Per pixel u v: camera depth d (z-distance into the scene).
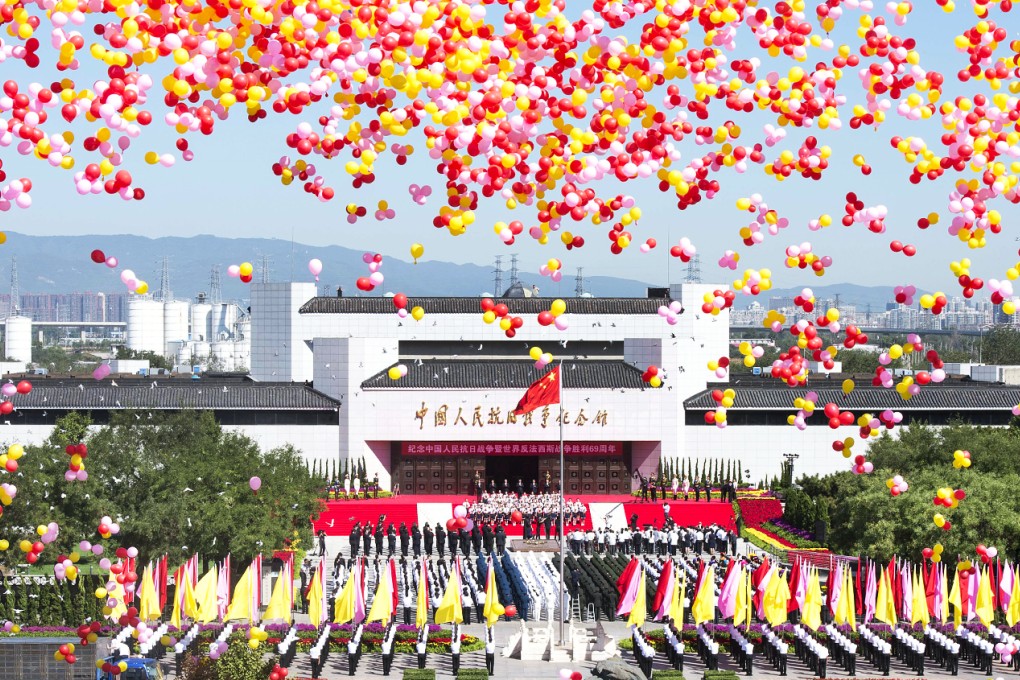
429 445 135.38
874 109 32.25
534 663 75.25
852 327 33.97
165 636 71.56
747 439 135.75
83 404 131.12
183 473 89.38
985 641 71.81
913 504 86.56
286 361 150.25
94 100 27.23
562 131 30.48
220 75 27.50
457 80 28.66
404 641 77.94
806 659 74.00
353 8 27.61
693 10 29.52
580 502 127.00
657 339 135.62
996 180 32.25
